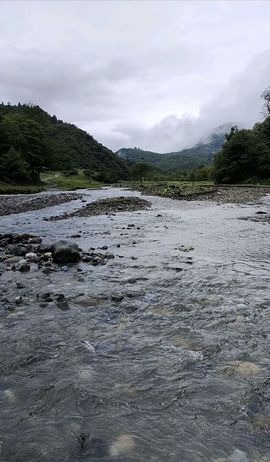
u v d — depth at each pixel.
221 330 7.21
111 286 10.19
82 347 6.59
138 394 5.16
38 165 103.31
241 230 20.58
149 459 3.94
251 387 5.27
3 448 4.11
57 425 4.52
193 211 31.72
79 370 5.81
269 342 6.67
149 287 10.05
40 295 9.32
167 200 43.91
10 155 89.38
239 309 8.29
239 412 4.72
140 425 4.51
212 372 5.70
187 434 4.34
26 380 5.54
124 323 7.66
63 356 6.28
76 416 4.70
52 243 15.84
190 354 6.28
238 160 84.25
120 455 4.00
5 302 8.91
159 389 5.27
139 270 11.86
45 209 36.97
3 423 4.56
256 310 8.22
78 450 4.09
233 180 86.75
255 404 4.88
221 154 87.75
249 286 10.02
